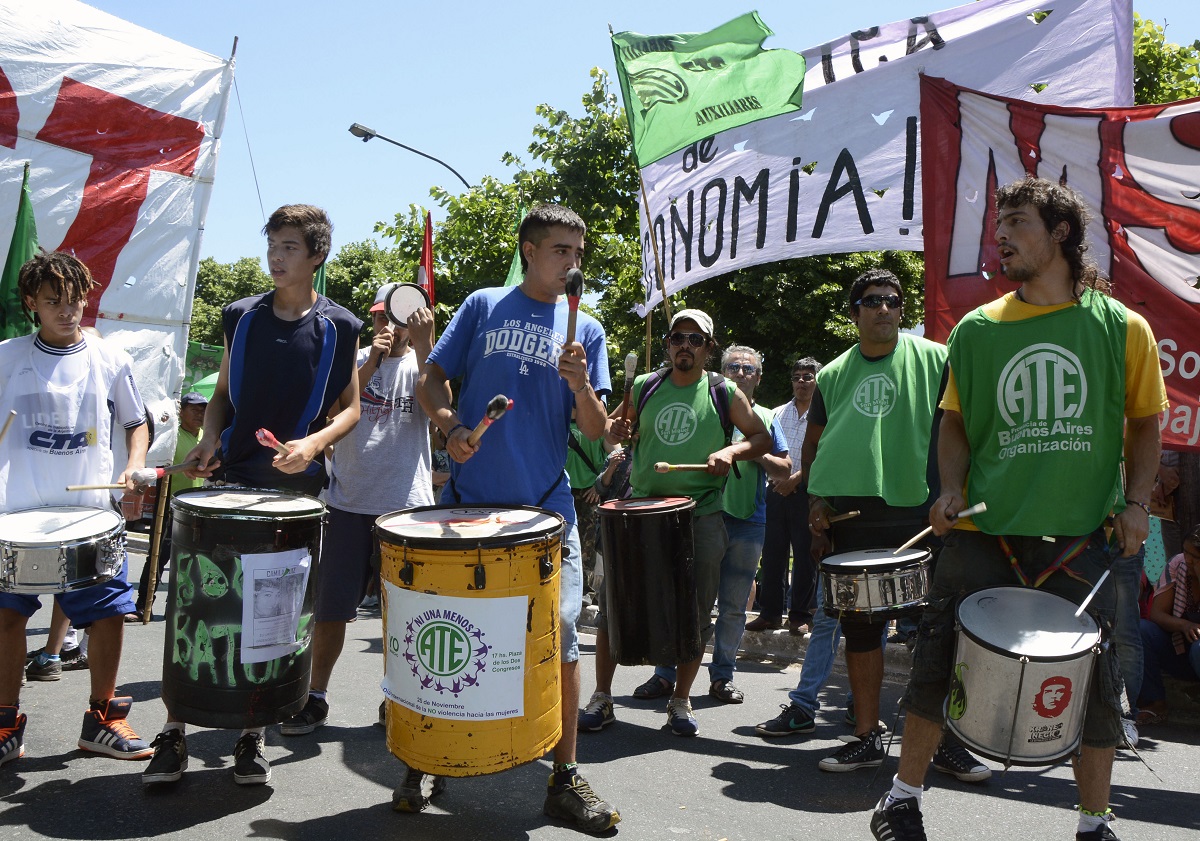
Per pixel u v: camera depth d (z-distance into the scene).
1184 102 5.24
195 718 3.45
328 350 4.05
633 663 4.75
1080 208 3.15
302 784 3.89
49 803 3.57
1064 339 3.14
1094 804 3.02
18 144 7.47
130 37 8.02
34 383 4.00
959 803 3.95
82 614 3.96
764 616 7.32
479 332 3.75
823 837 3.56
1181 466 6.41
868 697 4.39
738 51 5.66
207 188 8.42
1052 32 5.97
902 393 4.57
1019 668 2.80
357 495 4.76
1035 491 3.13
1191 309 5.14
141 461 4.25
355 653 6.58
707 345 5.34
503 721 3.23
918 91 6.23
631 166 16.62
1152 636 5.49
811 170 6.55
